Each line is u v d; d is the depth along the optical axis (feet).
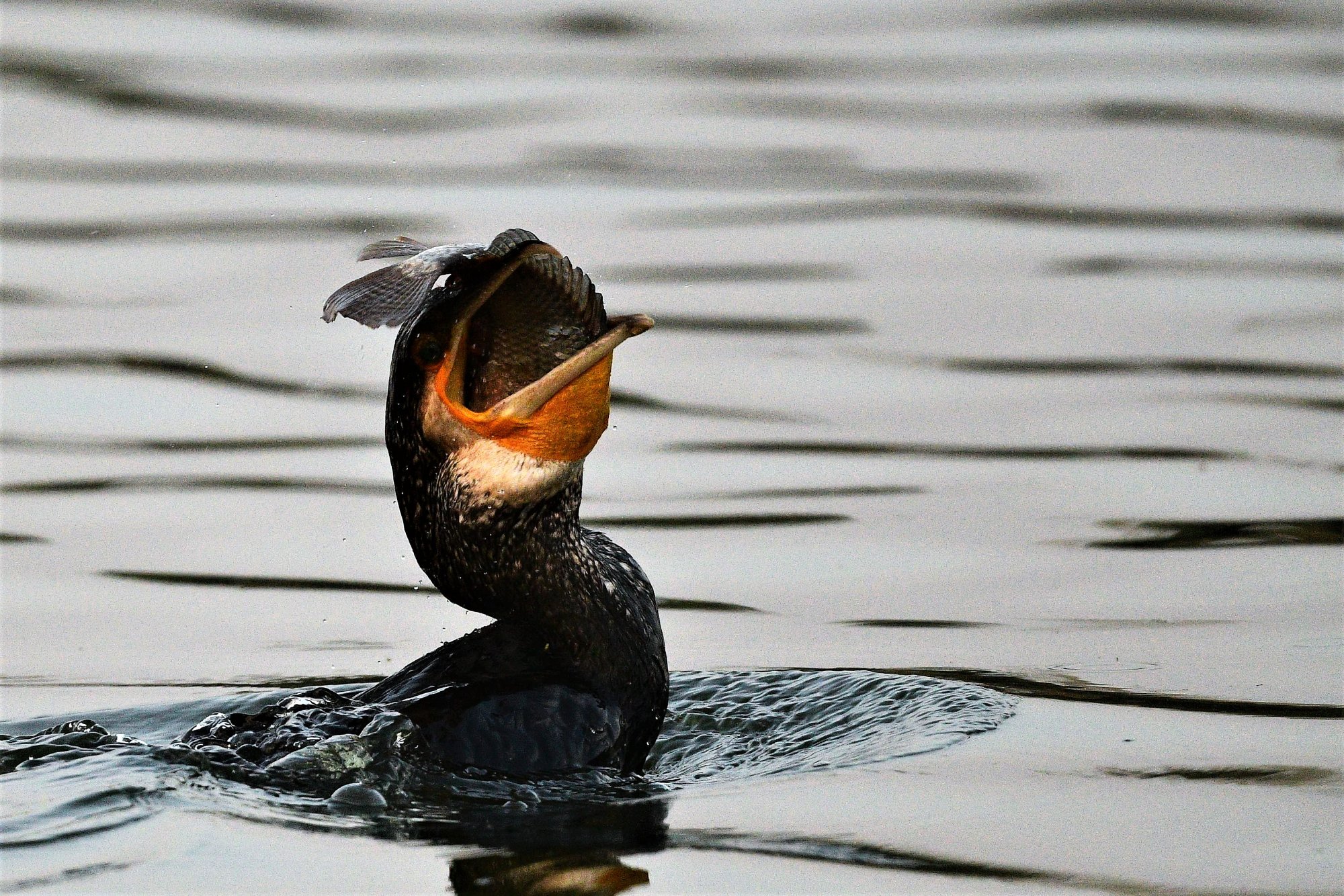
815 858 21.03
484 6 94.73
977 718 26.78
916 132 73.97
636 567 26.96
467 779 23.24
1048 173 68.49
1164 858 21.01
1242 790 23.39
